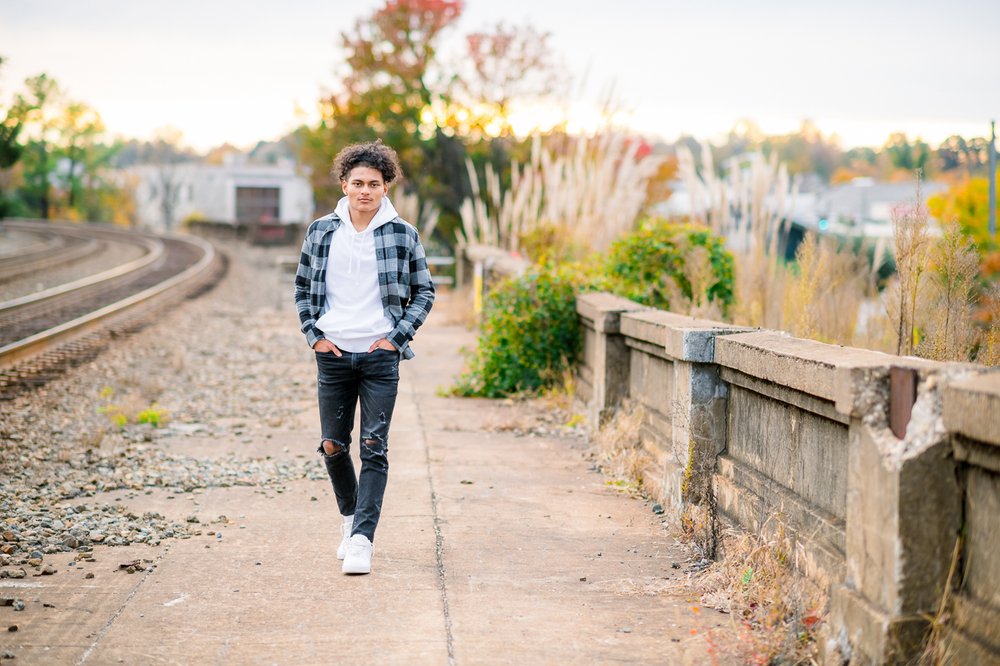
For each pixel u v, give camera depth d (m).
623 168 14.70
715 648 3.74
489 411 9.40
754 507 4.58
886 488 3.12
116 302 21.25
